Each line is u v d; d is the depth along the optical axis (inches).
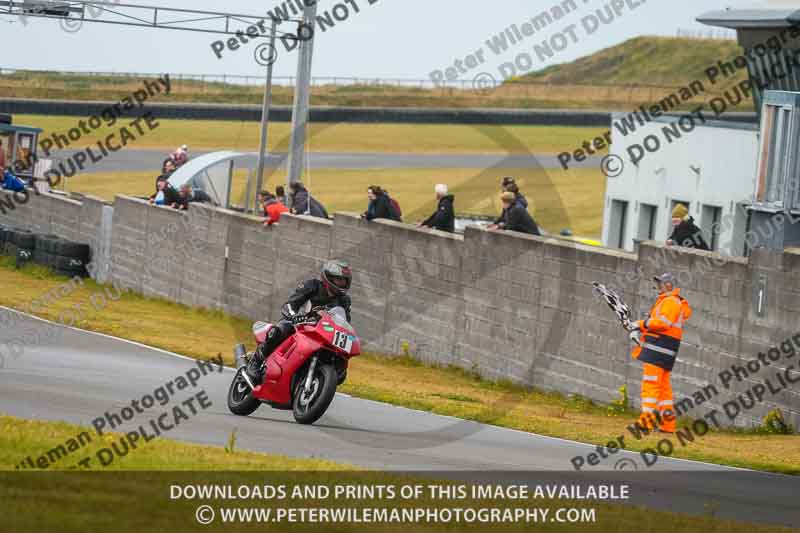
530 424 2094.0
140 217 4608.8
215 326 3745.1
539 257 2847.0
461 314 3107.8
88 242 4963.1
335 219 3597.4
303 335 1827.0
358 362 3193.9
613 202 5206.7
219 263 4148.6
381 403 2253.9
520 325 2903.5
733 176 4503.0
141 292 4589.1
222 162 5118.1
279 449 1528.1
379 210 3459.6
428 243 3230.8
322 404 1788.9
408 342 3299.7
